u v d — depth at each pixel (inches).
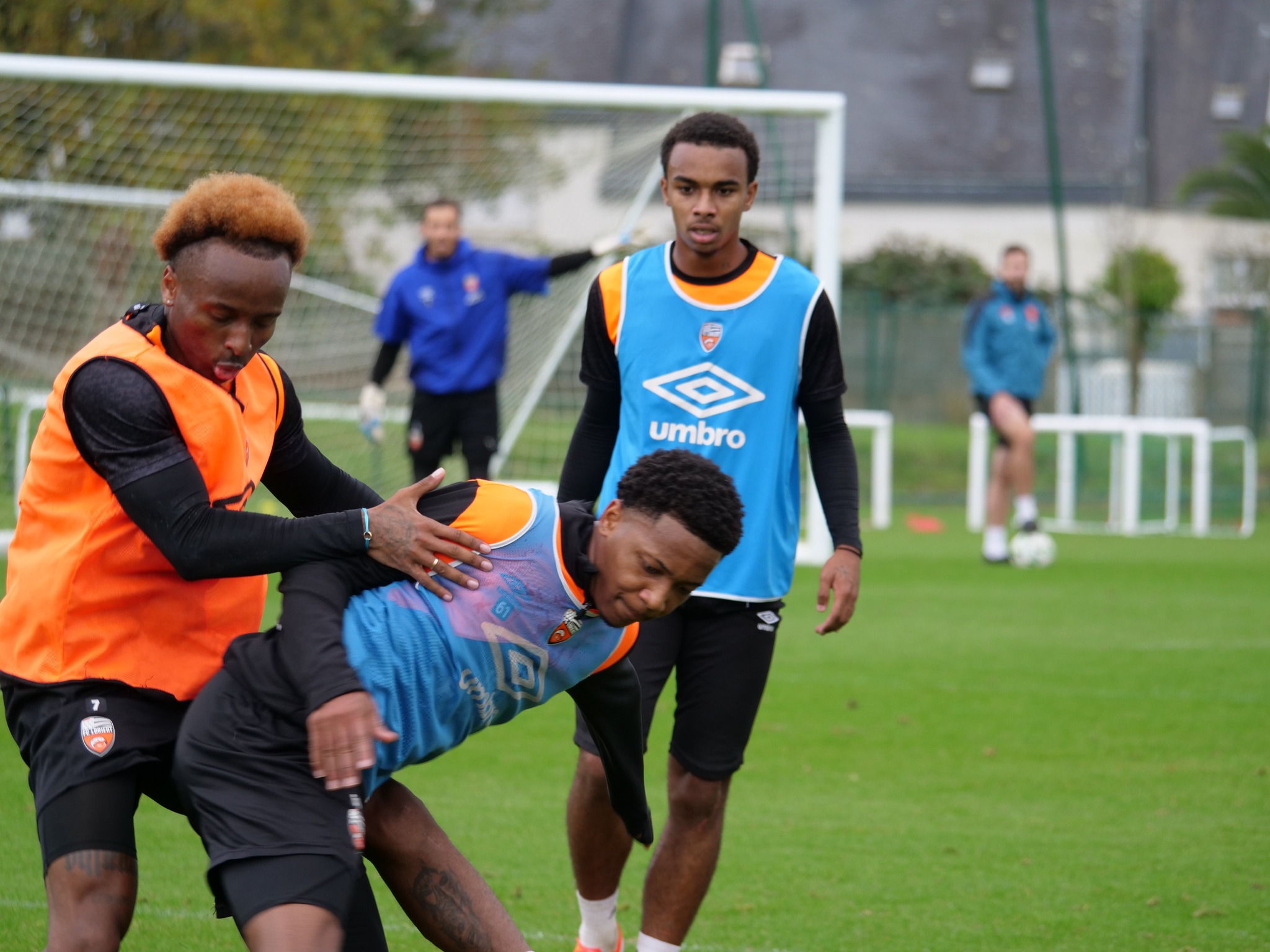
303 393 1364.4
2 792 534.9
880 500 1723.7
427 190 1427.2
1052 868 466.6
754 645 380.2
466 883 292.5
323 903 245.8
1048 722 682.8
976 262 2849.4
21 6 1632.6
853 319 2365.9
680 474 270.4
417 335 987.3
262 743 262.8
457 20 2544.3
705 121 390.3
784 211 1711.4
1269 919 418.0
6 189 1120.2
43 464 277.6
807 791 562.6
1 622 283.4
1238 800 552.1
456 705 280.2
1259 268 2844.5
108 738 269.4
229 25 1850.4
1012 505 1984.5
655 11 3068.4
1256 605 1067.9
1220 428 2320.4
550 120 1440.7
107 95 1205.1
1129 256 2573.8
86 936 253.0
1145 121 3228.3
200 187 271.1
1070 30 3280.0
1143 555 1423.5
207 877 257.0
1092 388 2342.5
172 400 269.1
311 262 1368.1
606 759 314.0
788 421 393.4
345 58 2007.9
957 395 2383.1
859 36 3230.8
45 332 1213.7
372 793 281.0
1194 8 3358.8
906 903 430.3
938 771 593.6
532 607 276.8
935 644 888.9
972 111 3201.3
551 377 1364.4
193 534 262.4
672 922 370.9
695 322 394.0
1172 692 752.3
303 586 265.7
